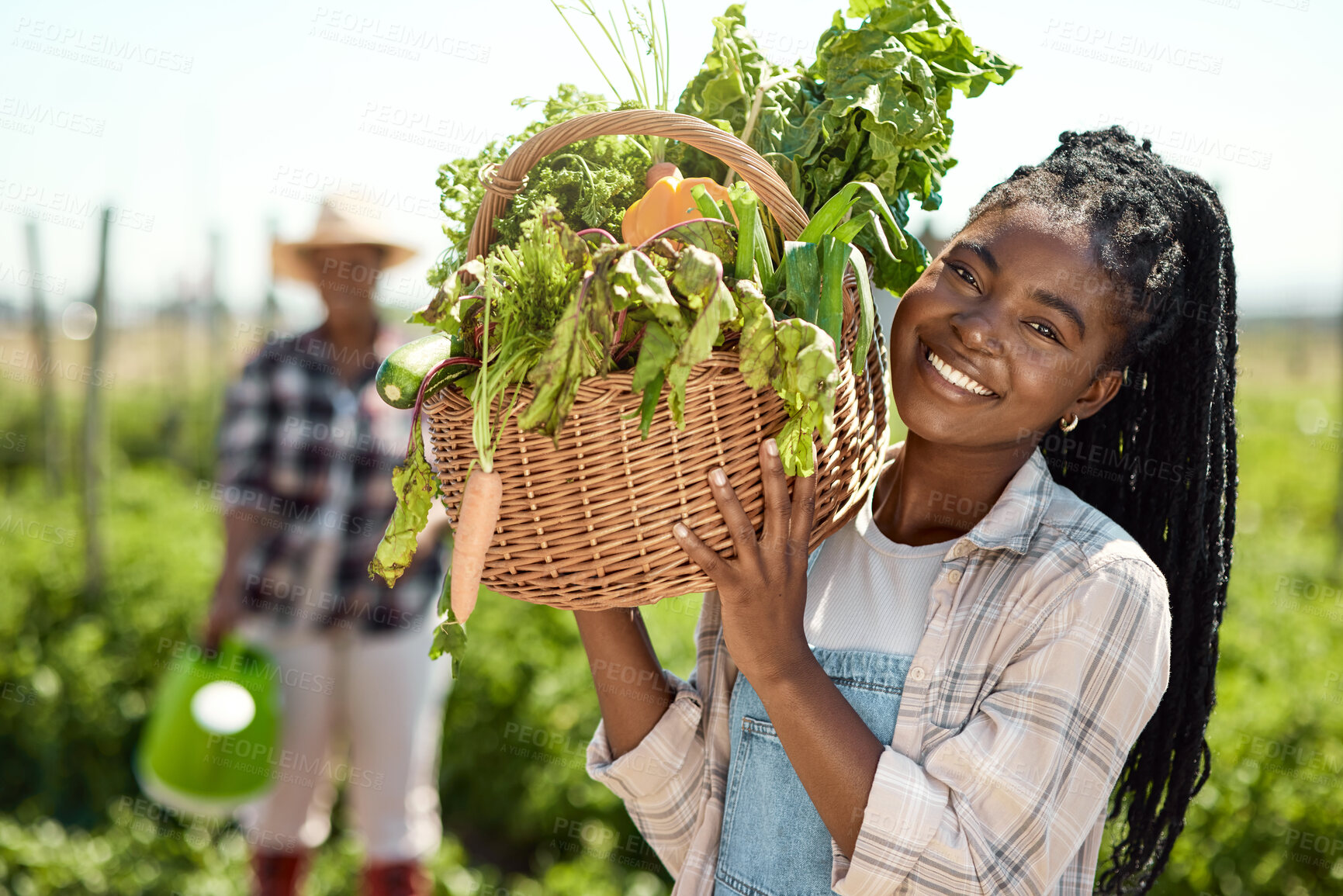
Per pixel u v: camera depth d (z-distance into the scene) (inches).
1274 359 853.2
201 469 528.1
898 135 60.2
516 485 49.4
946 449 57.2
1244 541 361.1
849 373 53.7
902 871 48.8
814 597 59.5
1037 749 49.3
